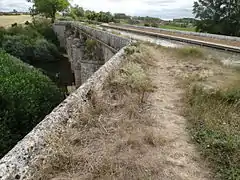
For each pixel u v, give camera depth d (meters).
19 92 12.78
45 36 54.66
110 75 7.72
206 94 6.60
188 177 3.62
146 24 50.97
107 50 19.55
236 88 6.85
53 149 3.74
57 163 3.60
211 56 12.59
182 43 18.50
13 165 3.18
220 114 5.46
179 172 3.72
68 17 82.00
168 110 6.05
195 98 6.41
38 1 67.88
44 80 16.89
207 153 4.16
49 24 60.81
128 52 11.73
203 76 8.73
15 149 3.48
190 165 3.90
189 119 5.49
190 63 11.49
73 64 32.59
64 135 4.26
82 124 4.93
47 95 14.73
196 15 40.22
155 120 5.45
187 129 5.07
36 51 39.41
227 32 37.00
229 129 4.76
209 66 10.68
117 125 5.01
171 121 5.45
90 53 25.34
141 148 4.28
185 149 4.34
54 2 68.00
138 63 10.38
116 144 4.29
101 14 70.12
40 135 3.91
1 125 10.58
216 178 3.61
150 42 17.08
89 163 3.70
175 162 3.96
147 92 7.27
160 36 23.45
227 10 36.53
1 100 12.04
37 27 56.97
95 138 4.50
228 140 4.31
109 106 5.86
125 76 7.71
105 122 5.08
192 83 7.83
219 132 4.70
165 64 11.41
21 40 39.56
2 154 9.64
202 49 13.89
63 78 31.72
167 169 3.78
